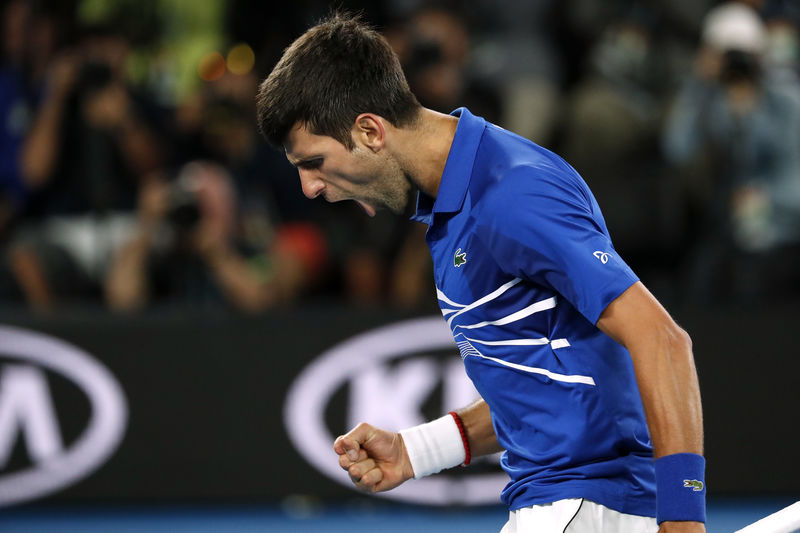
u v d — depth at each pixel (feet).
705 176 74.43
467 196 26.89
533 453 28.09
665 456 24.40
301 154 27.63
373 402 63.82
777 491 63.87
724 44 74.02
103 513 64.03
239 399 64.23
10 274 70.23
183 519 62.95
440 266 27.96
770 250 70.28
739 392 63.93
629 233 74.84
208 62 80.84
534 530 27.63
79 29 77.92
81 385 64.18
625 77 82.64
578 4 88.79
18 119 76.33
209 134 76.33
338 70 27.04
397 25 83.82
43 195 75.00
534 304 26.91
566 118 81.92
